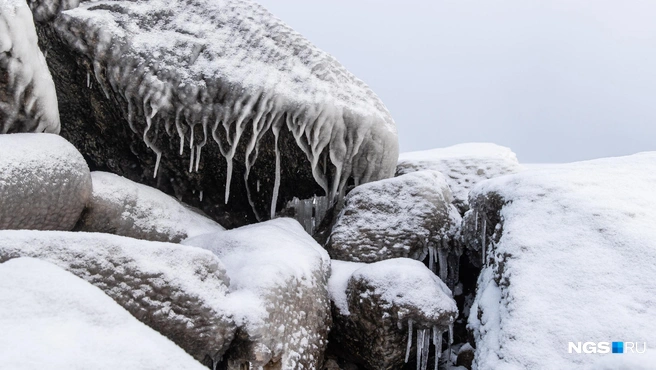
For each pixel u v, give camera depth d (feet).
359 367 14.73
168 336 9.06
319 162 18.30
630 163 13.66
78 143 18.44
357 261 16.89
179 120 16.53
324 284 13.87
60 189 11.52
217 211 18.97
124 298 8.64
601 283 9.73
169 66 16.34
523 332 9.43
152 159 18.04
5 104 12.05
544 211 11.88
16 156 10.75
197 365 6.59
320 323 12.75
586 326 9.07
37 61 12.47
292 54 17.92
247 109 16.40
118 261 8.73
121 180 14.37
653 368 6.84
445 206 17.83
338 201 19.21
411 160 22.39
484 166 21.40
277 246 13.21
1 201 10.16
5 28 11.46
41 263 7.14
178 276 9.34
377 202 17.84
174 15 17.25
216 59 16.78
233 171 18.45
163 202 15.30
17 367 5.26
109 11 16.66
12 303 6.28
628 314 9.02
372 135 18.48
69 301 6.58
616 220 10.90
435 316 12.73
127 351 6.16
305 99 16.97
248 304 10.00
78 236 8.64
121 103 16.62
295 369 10.91
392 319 13.03
